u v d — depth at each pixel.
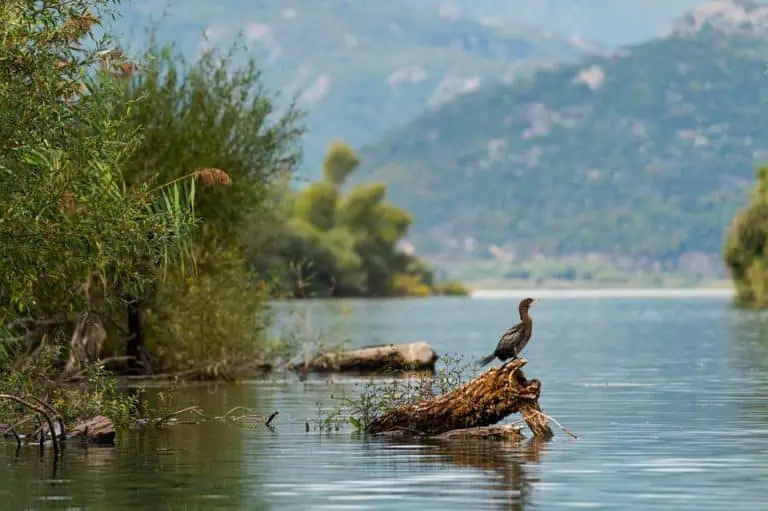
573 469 80.56
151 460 86.12
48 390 109.31
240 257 161.62
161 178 147.50
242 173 154.00
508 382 95.94
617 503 69.56
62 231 90.75
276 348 165.50
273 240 169.25
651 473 79.00
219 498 71.88
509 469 80.75
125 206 93.75
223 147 152.88
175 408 120.31
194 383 147.88
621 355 196.62
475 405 96.50
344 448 91.06
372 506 69.25
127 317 155.25
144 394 134.25
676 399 124.12
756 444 91.25
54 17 90.69
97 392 104.00
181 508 69.25
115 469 82.38
